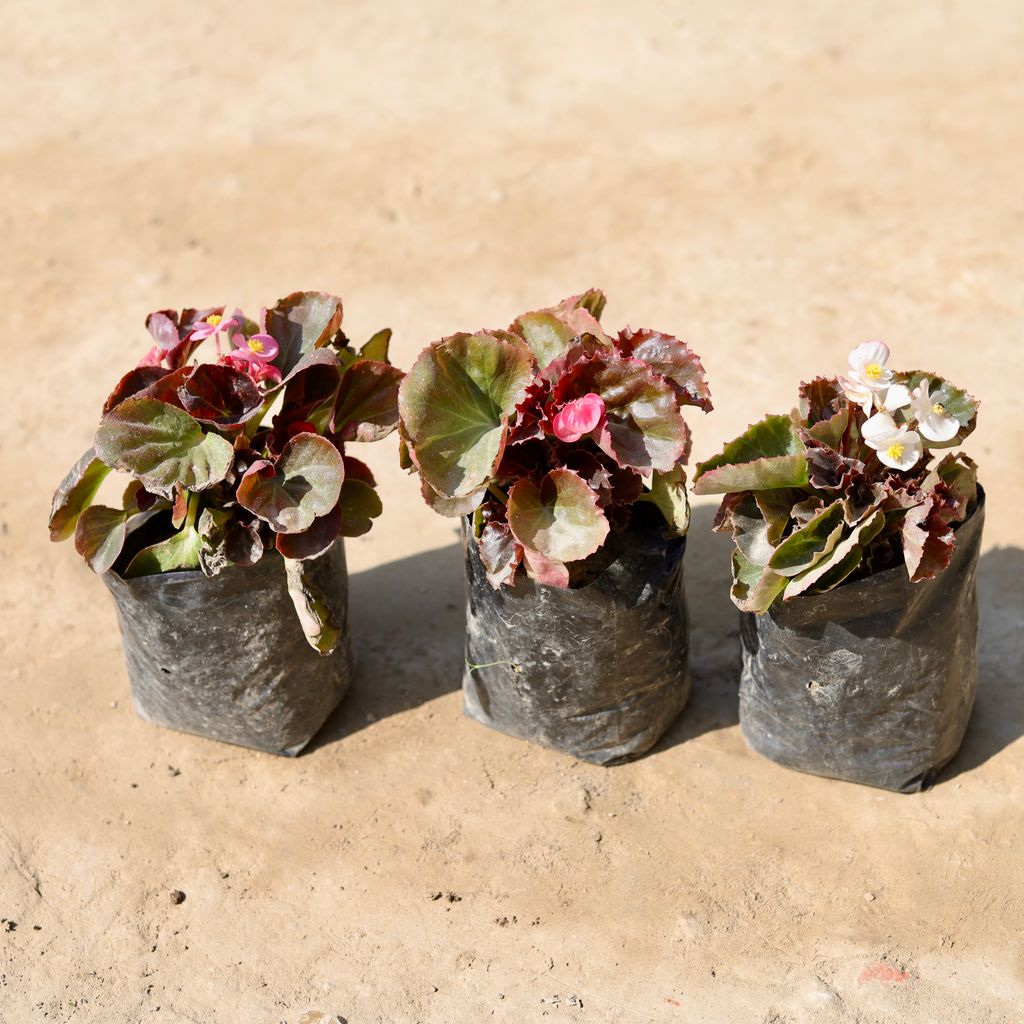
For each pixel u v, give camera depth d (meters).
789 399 1.78
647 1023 1.38
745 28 2.56
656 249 1.97
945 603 1.42
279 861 1.46
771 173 2.09
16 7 2.86
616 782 1.49
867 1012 1.38
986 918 1.42
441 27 2.64
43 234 2.06
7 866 1.47
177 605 1.46
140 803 1.50
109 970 1.42
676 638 1.48
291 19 2.73
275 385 1.46
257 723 1.51
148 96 2.46
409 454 1.43
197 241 2.03
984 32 2.49
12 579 1.66
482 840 1.47
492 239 2.00
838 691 1.44
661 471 1.40
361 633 1.60
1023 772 1.48
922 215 1.99
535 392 1.41
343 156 2.22
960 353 1.81
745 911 1.43
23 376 1.86
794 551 1.39
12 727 1.55
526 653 1.46
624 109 2.31
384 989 1.40
